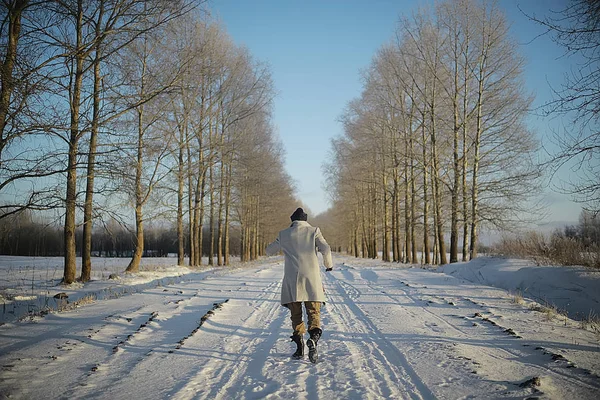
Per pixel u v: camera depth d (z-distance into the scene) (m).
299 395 3.42
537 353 4.63
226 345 5.13
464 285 11.23
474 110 19.08
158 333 5.76
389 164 27.08
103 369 4.16
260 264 30.94
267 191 36.72
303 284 4.64
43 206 8.66
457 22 19.00
